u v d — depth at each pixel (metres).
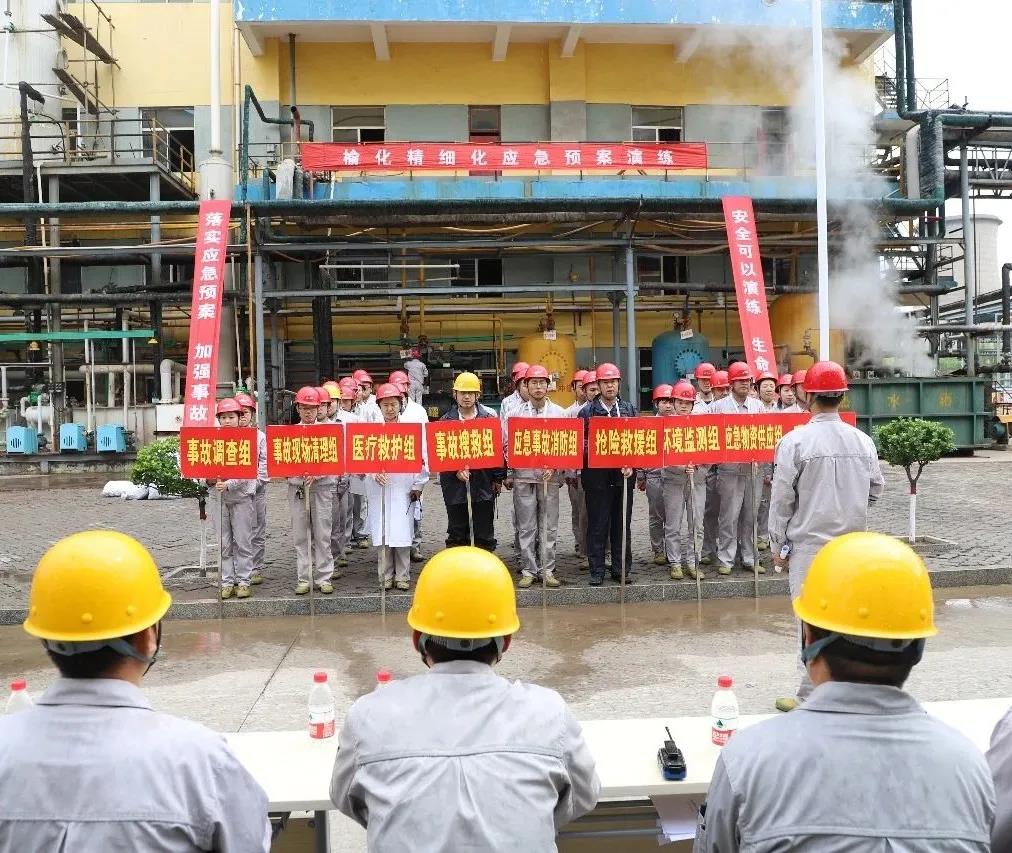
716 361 21.41
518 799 1.97
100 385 20.59
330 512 7.84
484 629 2.20
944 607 7.55
